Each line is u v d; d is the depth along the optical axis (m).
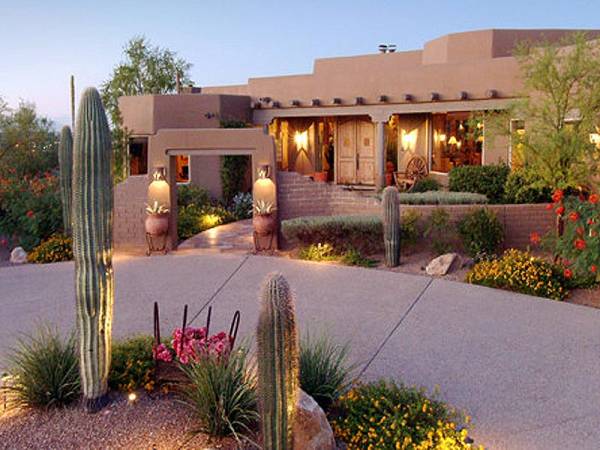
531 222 12.40
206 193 19.55
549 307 8.92
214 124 20.14
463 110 18.55
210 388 5.35
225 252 13.37
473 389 6.49
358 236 12.42
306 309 9.19
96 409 5.67
